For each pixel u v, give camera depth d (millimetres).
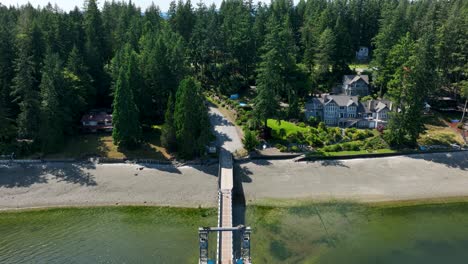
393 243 45344
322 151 67438
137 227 47531
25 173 58281
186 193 55188
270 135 71938
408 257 42781
